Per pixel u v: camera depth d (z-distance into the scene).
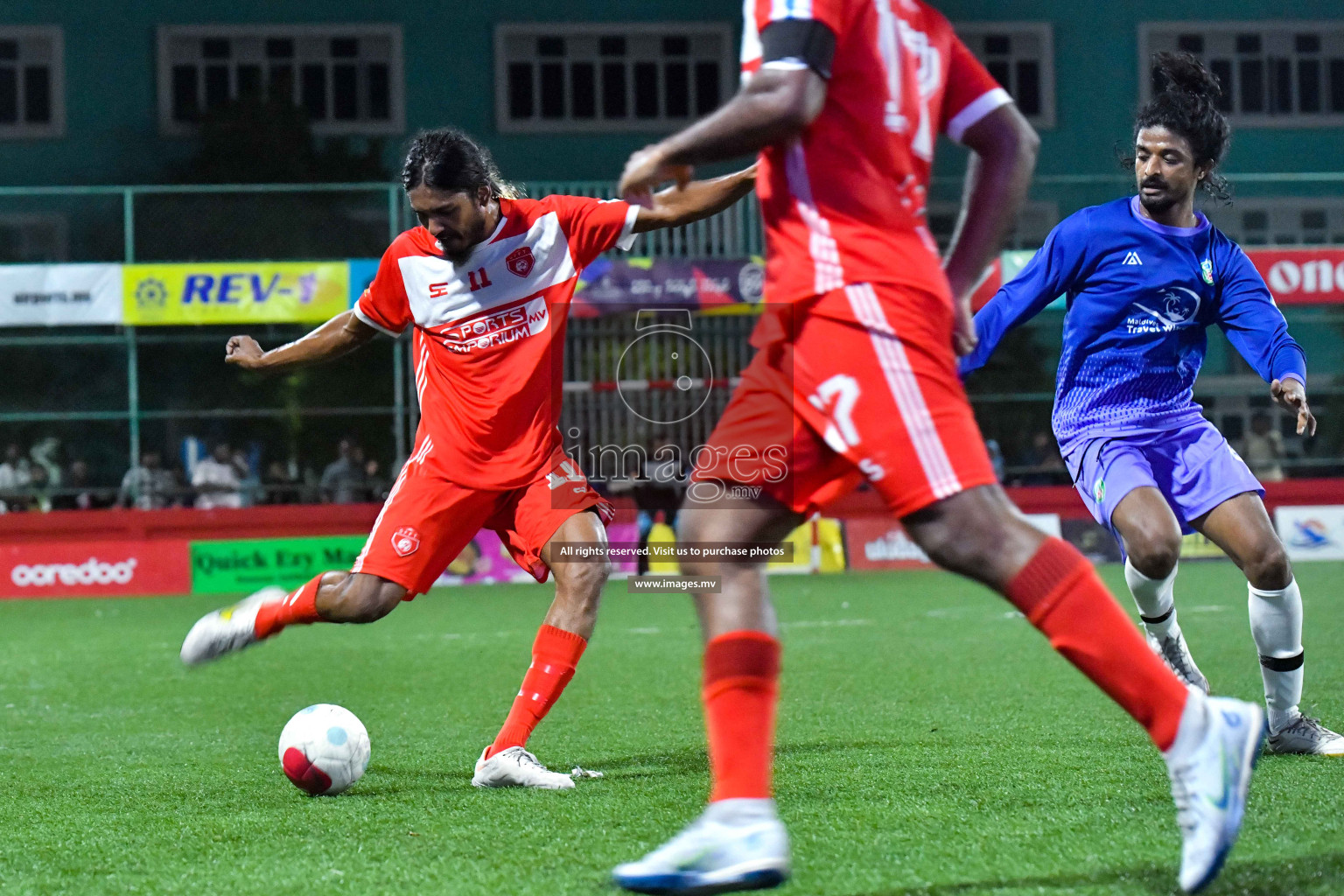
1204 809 8.45
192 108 83.12
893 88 8.48
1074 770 13.70
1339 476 57.91
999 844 10.48
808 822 11.48
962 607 37.25
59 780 14.91
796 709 19.31
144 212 53.44
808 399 8.51
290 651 29.72
